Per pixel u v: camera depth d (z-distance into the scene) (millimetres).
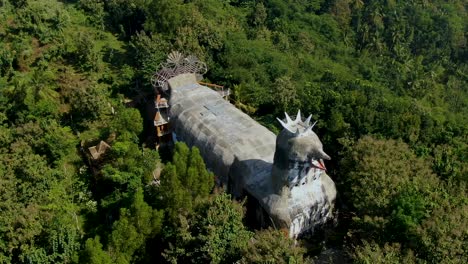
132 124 45375
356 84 59375
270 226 35531
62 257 33281
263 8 90000
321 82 63375
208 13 77500
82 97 49219
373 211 32125
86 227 38469
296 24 98125
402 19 117625
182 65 50688
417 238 28984
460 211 30141
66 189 41812
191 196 35281
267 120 50438
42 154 44875
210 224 31125
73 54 58750
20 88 49688
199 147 41656
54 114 48625
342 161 38844
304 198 35625
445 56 115875
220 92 51062
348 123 43812
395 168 34781
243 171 37938
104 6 71250
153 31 61906
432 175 35031
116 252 31375
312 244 36562
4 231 35062
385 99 53938
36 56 57750
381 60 106375
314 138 34094
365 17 114625
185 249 31625
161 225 33750
